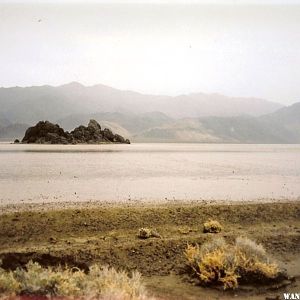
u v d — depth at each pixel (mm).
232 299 8906
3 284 7656
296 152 110000
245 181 30594
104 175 34250
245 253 10695
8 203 18453
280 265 11289
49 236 13328
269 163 55719
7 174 33906
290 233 14391
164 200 20172
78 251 11586
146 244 12516
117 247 12125
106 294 7711
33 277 8102
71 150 93812
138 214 16109
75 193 22547
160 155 76375
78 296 7625
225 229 14922
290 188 26328
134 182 29078
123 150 100750
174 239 13023
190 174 36344
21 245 12234
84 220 15062
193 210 17000
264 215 16953
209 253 10641
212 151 109938
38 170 38531
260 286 9656
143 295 8125
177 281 10188
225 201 20062
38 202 18953
